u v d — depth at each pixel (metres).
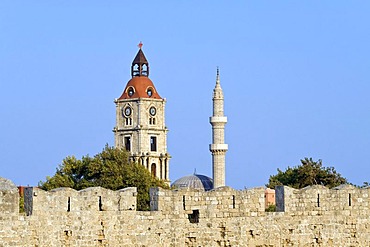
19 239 109.25
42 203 111.62
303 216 129.00
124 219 118.31
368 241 132.50
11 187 109.19
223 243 124.44
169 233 121.38
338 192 131.25
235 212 125.25
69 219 113.94
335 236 130.50
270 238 126.75
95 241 116.06
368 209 132.88
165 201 121.69
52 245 112.19
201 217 123.56
